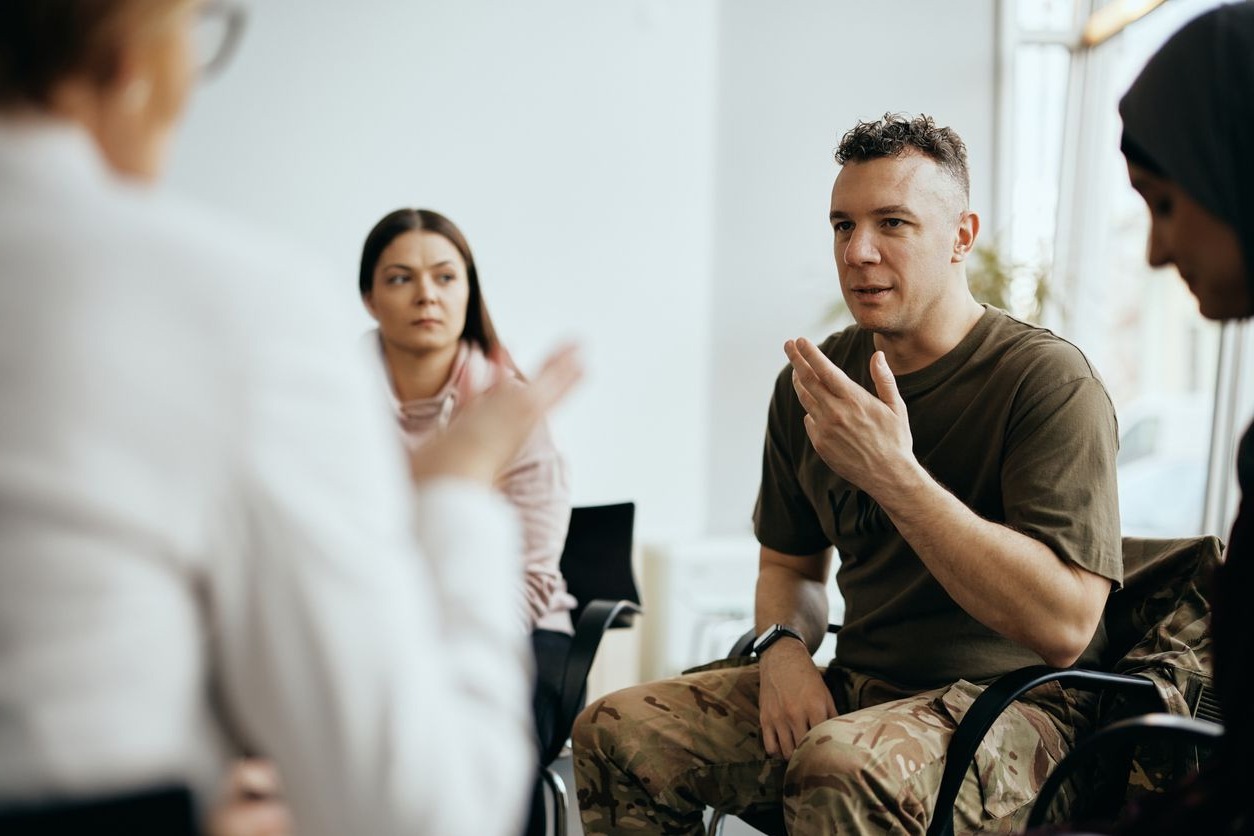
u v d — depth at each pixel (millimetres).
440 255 2508
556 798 2104
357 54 4641
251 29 4535
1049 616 1573
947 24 5312
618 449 4973
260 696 644
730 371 5156
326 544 630
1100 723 1785
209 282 638
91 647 598
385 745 641
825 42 5215
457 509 771
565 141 4875
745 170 5160
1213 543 1746
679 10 4977
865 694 1855
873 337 1972
